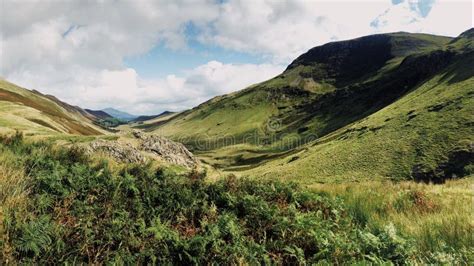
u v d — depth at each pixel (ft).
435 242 23.48
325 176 317.83
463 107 333.01
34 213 20.90
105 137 92.02
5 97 324.80
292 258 20.54
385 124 391.24
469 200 41.63
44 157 34.32
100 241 18.60
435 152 287.89
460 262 20.12
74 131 298.76
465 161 264.31
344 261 19.81
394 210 33.17
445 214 31.12
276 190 33.19
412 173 277.44
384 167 298.76
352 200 35.88
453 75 461.37
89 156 43.55
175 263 18.65
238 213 26.32
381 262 19.07
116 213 22.54
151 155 85.20
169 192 27.63
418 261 20.75
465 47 644.27
